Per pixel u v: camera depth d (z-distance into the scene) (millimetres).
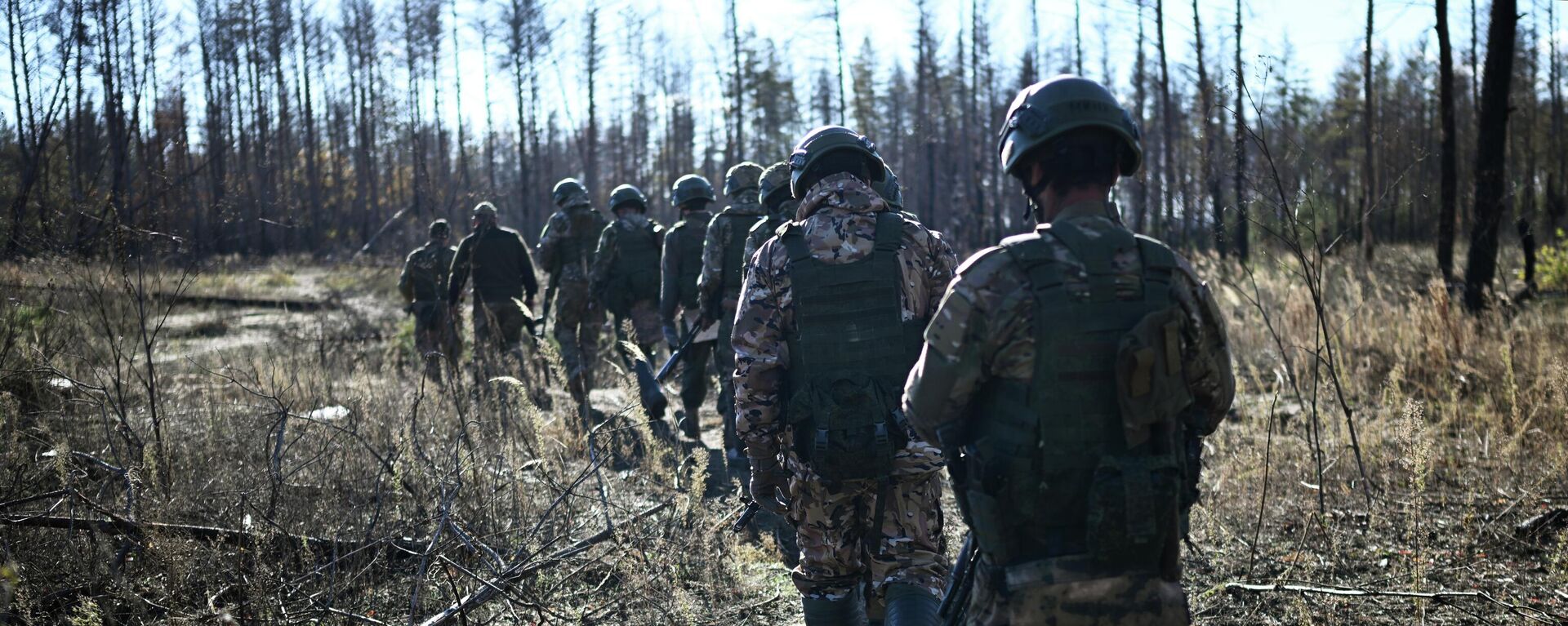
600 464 3732
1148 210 11148
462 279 7359
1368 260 9188
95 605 2666
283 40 35750
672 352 5594
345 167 35375
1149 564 1604
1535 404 4594
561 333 7336
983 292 1642
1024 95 1771
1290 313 6852
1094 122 1645
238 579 2844
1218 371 1729
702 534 3611
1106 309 1592
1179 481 1605
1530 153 28984
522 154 34312
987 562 1719
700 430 6270
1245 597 3230
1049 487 1605
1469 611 3055
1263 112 3816
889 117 50844
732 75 32938
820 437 2242
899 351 2291
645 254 6672
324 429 4254
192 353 7316
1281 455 4297
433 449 4246
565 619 3104
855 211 2363
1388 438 4297
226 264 14250
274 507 3281
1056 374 1591
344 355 7629
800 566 2533
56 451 3408
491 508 3619
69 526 3080
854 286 2291
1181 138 19516
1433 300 6445
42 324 4523
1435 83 30828
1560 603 3076
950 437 1733
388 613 3035
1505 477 4137
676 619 3143
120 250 4352
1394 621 3004
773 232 3719
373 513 3523
